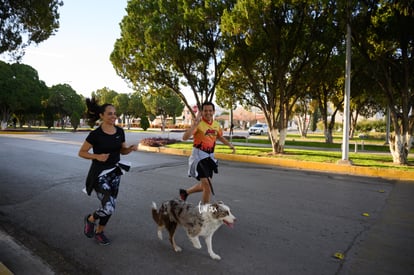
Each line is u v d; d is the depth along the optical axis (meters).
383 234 4.50
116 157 3.92
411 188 7.54
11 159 11.78
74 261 3.59
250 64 13.63
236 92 20.17
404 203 6.17
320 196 6.68
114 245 4.02
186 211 3.59
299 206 5.90
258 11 10.46
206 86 16.34
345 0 9.51
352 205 6.00
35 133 33.59
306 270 3.40
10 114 42.62
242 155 12.75
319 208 5.77
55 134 32.06
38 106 40.31
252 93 19.83
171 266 3.46
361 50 10.66
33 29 10.63
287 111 13.41
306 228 4.71
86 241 4.14
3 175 8.56
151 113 59.09
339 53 15.20
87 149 3.71
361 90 21.03
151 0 14.74
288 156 12.53
